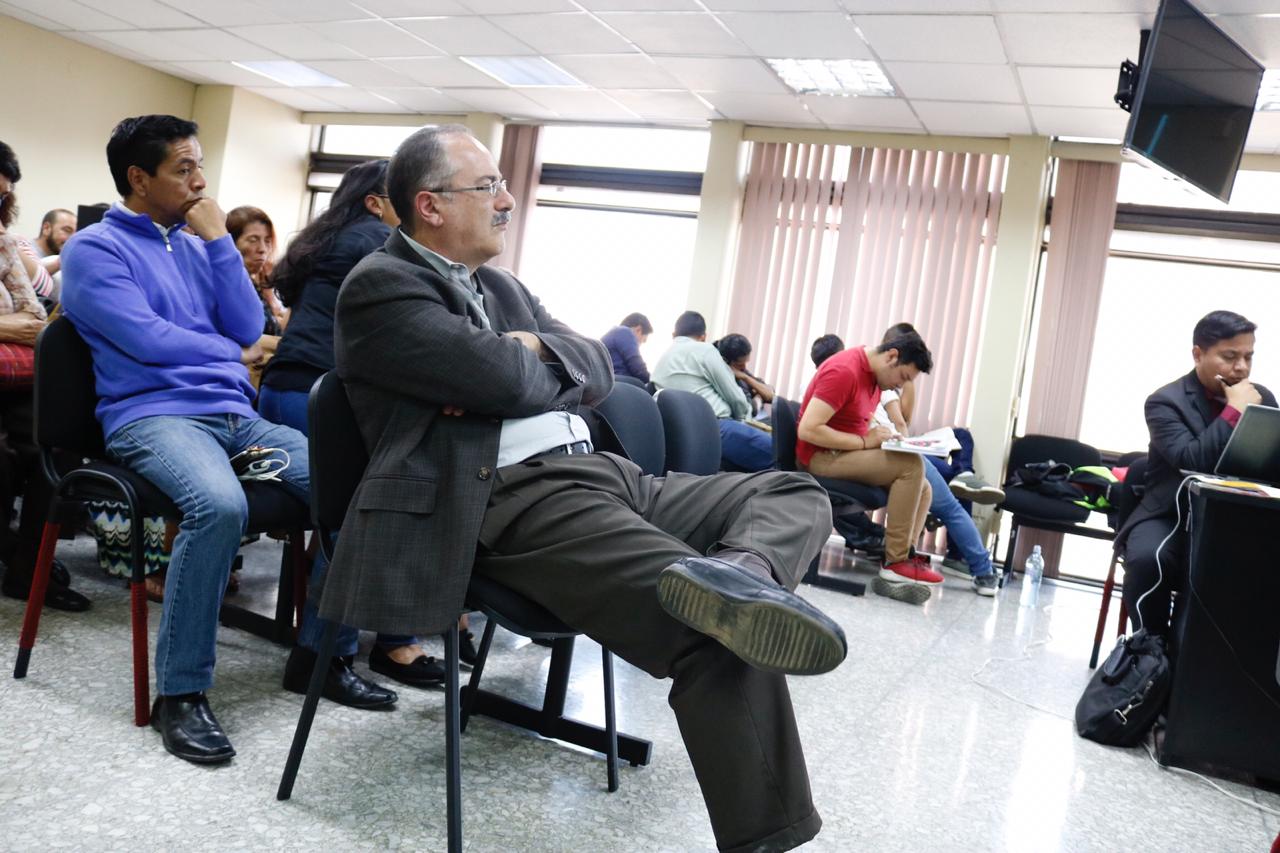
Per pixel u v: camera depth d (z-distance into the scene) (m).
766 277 6.76
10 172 2.61
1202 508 2.38
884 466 4.23
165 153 2.06
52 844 1.37
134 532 1.83
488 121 7.61
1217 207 5.75
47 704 1.86
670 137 7.29
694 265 6.83
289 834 1.49
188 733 1.73
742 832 1.29
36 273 3.83
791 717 1.34
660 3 4.83
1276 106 4.86
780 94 5.96
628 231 7.46
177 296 2.13
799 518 1.57
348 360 1.56
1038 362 6.04
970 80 5.18
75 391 1.98
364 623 1.47
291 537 2.17
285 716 1.98
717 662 1.33
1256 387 3.05
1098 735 2.52
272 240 3.37
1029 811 2.01
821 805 1.90
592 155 7.54
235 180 8.18
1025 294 6.01
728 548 1.49
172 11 6.31
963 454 5.89
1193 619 2.38
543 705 2.16
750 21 4.89
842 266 6.54
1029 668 3.28
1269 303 5.79
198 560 1.77
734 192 6.81
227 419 2.09
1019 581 5.43
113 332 1.95
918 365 4.25
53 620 2.34
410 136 1.71
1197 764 2.45
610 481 1.63
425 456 1.54
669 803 1.81
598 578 1.45
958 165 6.30
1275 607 2.31
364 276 1.55
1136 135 3.89
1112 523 5.00
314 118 8.55
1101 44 4.41
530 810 1.70
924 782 2.10
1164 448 2.98
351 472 1.61
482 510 1.52
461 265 1.72
